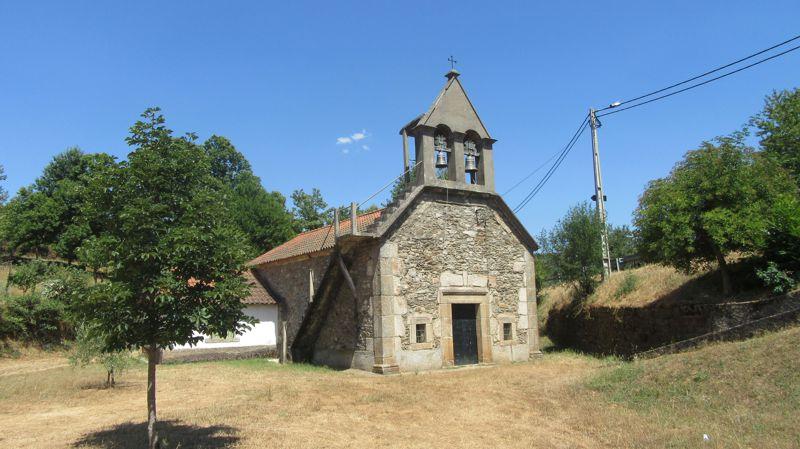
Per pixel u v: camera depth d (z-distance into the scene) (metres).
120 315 6.76
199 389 13.01
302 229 45.22
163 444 7.49
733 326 12.09
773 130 20.34
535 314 18.94
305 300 20.08
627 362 14.22
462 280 17.30
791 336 9.75
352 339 16.80
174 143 7.40
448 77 18.19
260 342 21.19
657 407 9.14
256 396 11.68
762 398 8.32
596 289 20.34
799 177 16.47
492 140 18.73
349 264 17.02
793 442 6.68
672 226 12.92
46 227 30.23
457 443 7.88
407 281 16.14
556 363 16.42
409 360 15.75
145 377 15.33
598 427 8.43
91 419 9.91
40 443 8.07
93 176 7.04
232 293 7.12
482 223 18.19
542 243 21.86
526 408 10.23
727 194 12.39
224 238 7.39
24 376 15.99
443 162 17.73
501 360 17.64
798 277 11.59
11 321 21.94
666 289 16.05
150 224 6.77
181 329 6.91
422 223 16.77
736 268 13.76
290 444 7.74
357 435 8.32
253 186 39.72
